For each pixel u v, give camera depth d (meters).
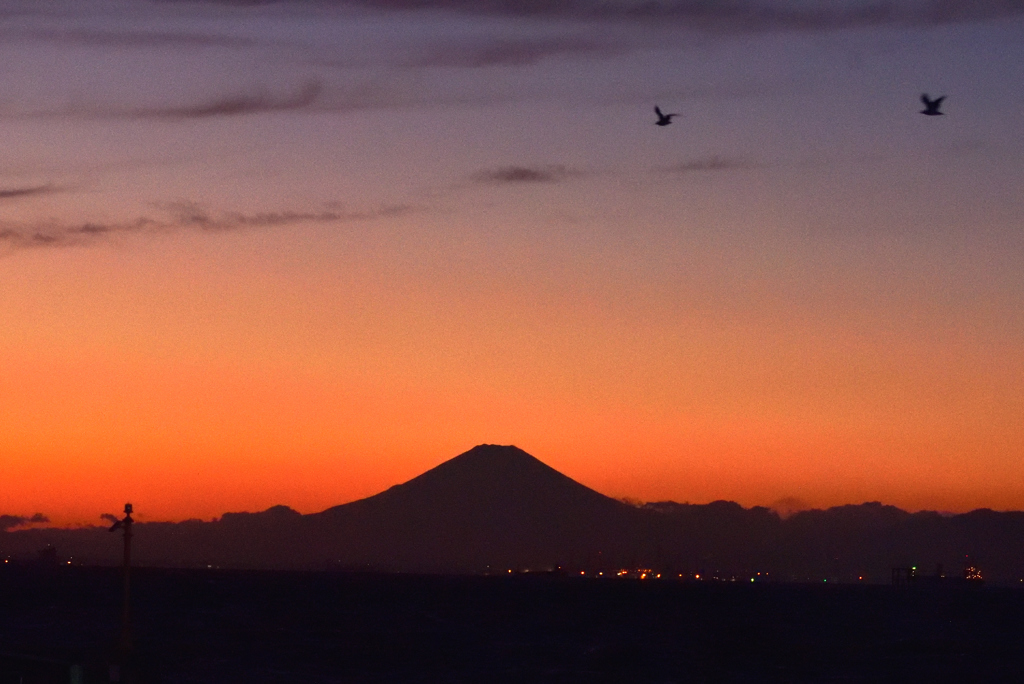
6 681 50.72
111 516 52.97
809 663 125.19
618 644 144.75
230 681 90.19
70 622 174.38
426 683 94.44
